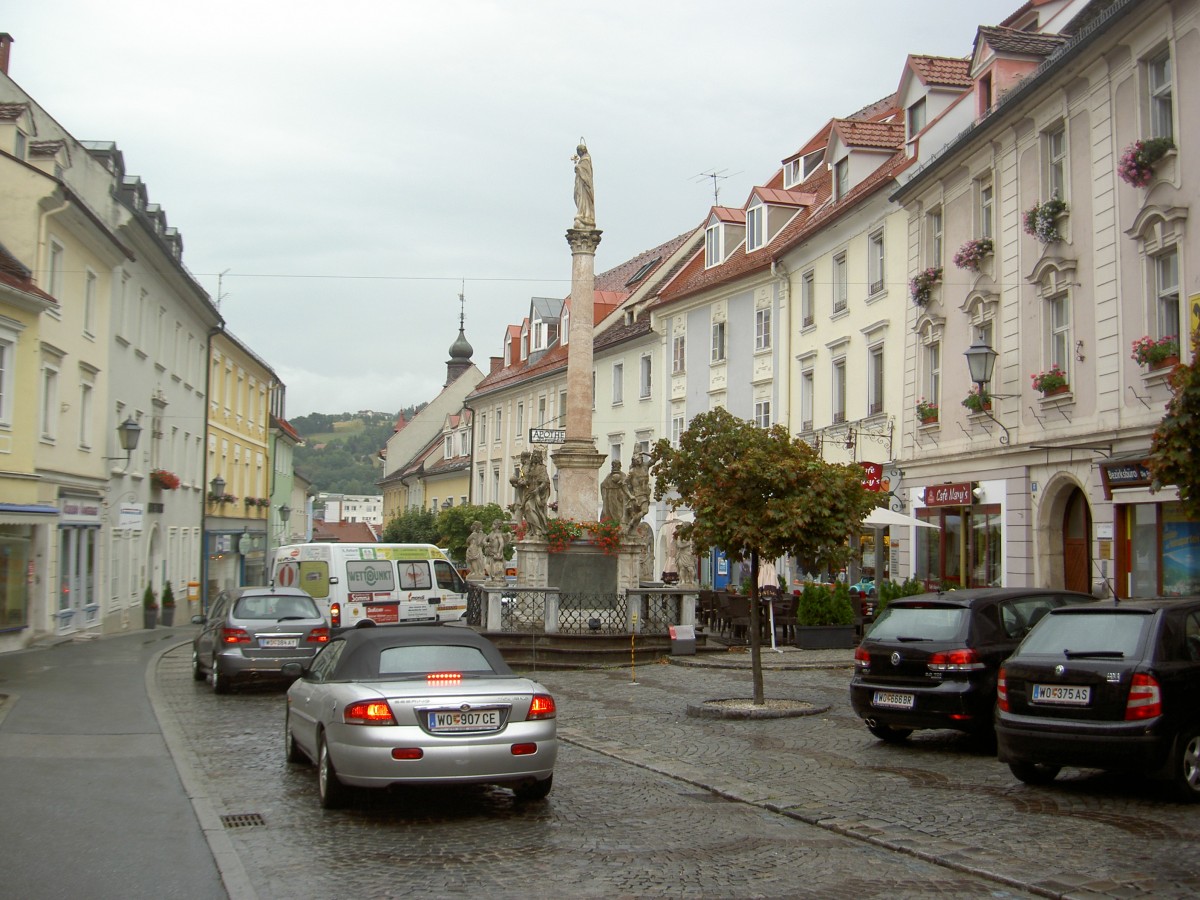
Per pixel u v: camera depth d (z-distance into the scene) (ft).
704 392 141.08
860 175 113.60
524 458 84.53
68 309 95.45
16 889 24.00
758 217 132.77
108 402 107.04
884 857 27.09
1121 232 66.90
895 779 36.52
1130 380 65.82
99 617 104.99
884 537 101.86
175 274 129.08
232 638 63.16
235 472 177.58
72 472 97.25
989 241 82.23
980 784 35.58
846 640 81.76
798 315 121.19
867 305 104.94
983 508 82.99
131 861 26.61
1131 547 66.13
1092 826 29.37
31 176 88.38
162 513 131.03
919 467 93.56
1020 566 78.07
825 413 114.01
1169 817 30.30
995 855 26.45
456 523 180.75
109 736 46.26
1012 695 33.91
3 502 83.25
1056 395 73.20
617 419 166.50
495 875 25.52
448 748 30.50
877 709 42.19
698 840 28.86
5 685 62.39
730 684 64.23
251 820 31.14
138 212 111.14
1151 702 31.40
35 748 42.83
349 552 86.28
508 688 31.96
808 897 23.71
